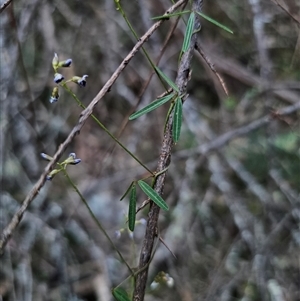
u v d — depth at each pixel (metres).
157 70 0.88
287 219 1.54
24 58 1.83
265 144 1.69
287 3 1.55
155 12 1.81
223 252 1.55
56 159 0.91
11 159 1.66
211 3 1.95
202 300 1.42
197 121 1.77
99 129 1.90
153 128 1.84
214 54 1.87
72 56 1.92
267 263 1.43
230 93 1.94
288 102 1.76
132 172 1.70
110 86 0.89
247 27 1.91
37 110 1.81
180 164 1.72
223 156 1.68
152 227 0.90
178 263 1.50
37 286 1.45
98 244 1.59
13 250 1.50
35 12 1.69
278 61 1.89
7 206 1.55
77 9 1.90
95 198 1.71
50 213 1.57
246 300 1.40
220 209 1.66
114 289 0.92
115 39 1.90
